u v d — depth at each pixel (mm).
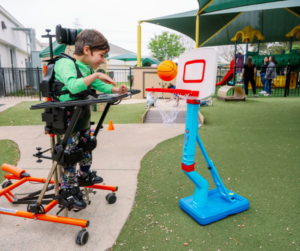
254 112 6844
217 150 3820
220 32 16781
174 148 3986
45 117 1744
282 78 14469
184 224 1969
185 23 14859
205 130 5105
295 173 2891
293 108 7312
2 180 2822
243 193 2457
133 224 1979
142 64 24344
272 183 2656
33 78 15195
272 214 2080
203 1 7320
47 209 1850
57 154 1654
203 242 1747
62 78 1639
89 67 1905
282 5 10922
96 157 3588
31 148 4004
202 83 1777
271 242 1733
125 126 5641
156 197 2426
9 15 13680
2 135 4840
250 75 10141
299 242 1728
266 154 3576
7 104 9305
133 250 1680
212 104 8234
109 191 2551
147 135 4836
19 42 16109
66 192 1840
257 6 11539
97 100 1462
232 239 1775
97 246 1724
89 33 1746
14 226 1952
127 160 3465
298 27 13133
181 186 2652
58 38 1773
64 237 1821
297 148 3797
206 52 1730
